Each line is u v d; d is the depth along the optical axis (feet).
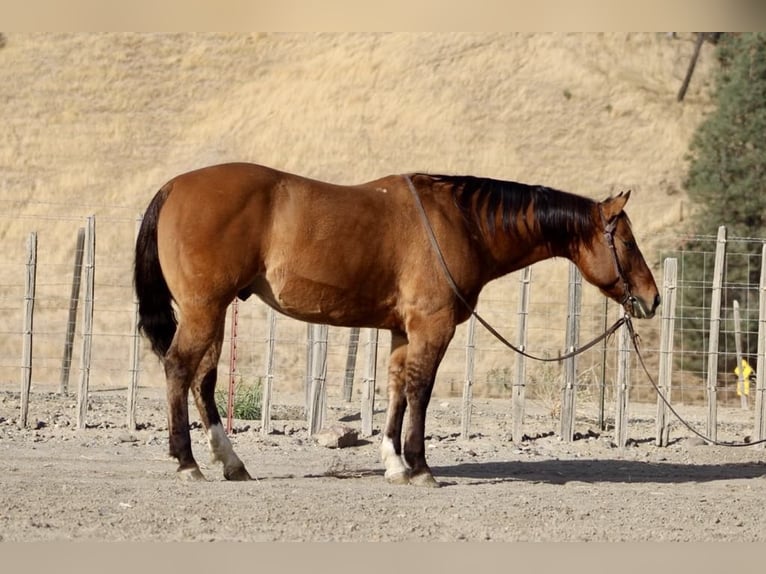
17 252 112.16
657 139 136.67
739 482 37.37
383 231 32.40
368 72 148.66
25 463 35.91
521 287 46.21
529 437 47.06
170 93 149.69
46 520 26.43
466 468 38.93
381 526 27.12
